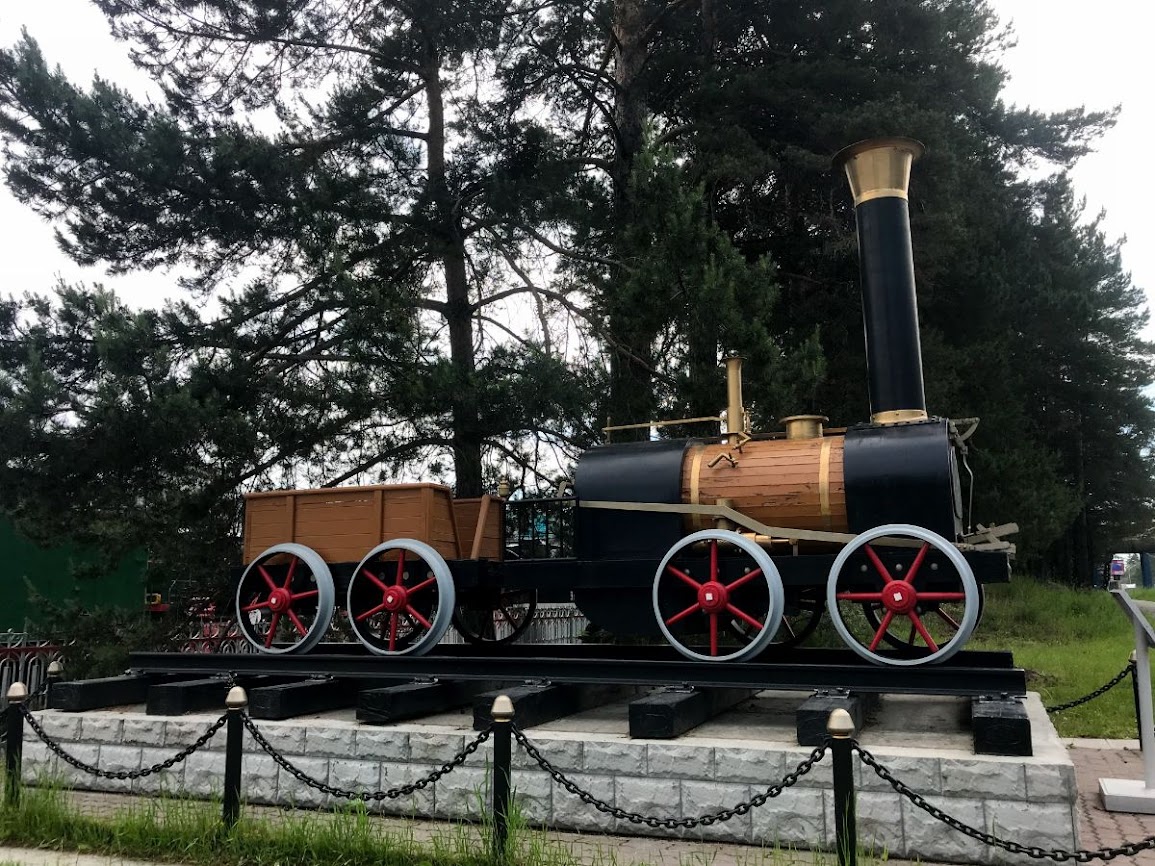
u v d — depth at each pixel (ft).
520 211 43.68
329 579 24.88
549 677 22.09
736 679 20.47
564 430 41.63
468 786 19.45
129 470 35.63
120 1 44.60
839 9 50.62
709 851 16.94
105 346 34.96
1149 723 21.34
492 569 25.20
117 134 39.86
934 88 55.26
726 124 49.55
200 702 24.16
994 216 70.90
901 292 24.12
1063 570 104.42
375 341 38.78
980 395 67.41
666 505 23.17
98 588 49.34
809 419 23.61
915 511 20.79
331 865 16.20
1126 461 108.78
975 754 16.67
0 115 39.88
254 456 37.65
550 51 49.83
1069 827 15.62
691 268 35.06
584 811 18.53
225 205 42.60
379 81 48.93
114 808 21.15
